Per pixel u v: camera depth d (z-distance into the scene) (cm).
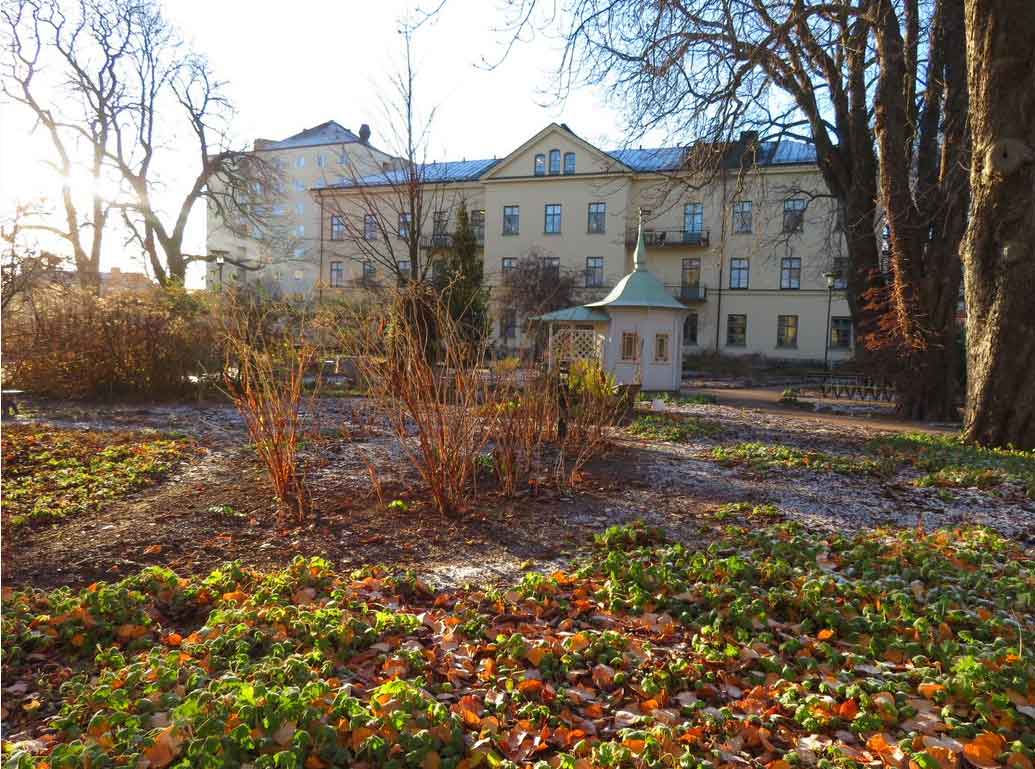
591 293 4725
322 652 360
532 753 294
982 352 1192
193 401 1570
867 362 1955
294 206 6644
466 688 344
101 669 358
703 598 444
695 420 1445
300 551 552
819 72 1831
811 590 443
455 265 2625
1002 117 1119
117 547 548
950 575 498
